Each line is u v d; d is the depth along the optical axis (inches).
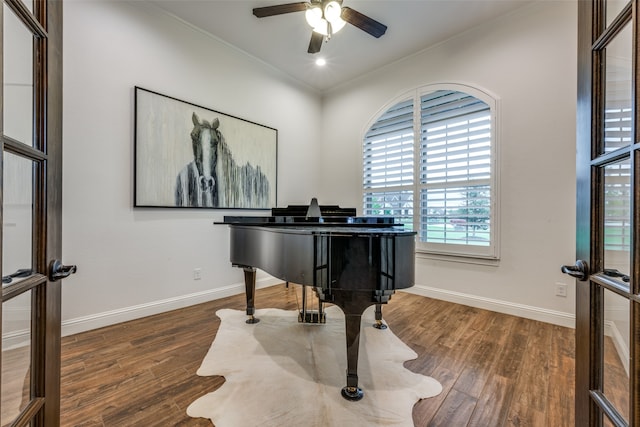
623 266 30.7
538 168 102.3
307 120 169.6
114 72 96.7
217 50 126.0
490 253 112.5
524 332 91.7
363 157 158.1
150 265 105.5
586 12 37.3
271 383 63.5
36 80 33.0
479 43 116.0
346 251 56.1
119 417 53.2
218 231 125.6
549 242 100.1
